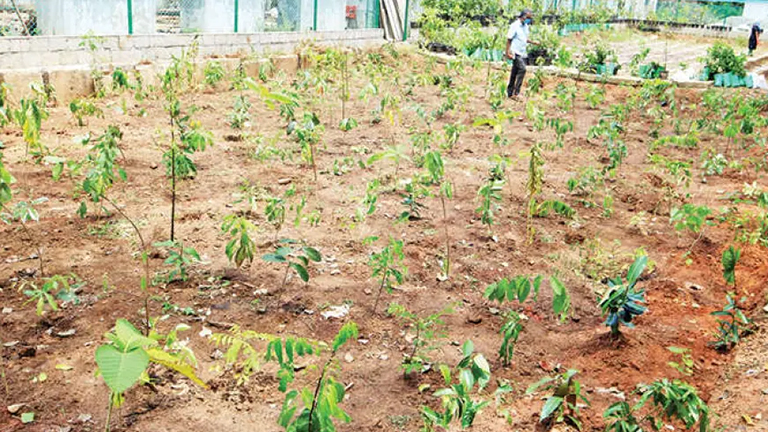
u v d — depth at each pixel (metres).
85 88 10.40
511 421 3.48
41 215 5.86
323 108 11.05
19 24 10.99
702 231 6.41
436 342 4.33
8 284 4.64
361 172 7.69
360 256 5.50
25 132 5.19
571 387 3.36
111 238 5.49
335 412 2.45
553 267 5.57
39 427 3.30
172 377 3.75
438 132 9.98
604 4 33.47
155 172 7.25
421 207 6.68
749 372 3.98
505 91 12.76
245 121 9.71
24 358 3.84
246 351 2.78
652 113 11.47
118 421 3.39
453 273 5.34
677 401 3.10
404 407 3.69
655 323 4.71
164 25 13.34
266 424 3.46
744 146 10.01
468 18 22.80
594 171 7.83
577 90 14.56
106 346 1.83
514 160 8.73
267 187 6.99
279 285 4.91
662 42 31.23
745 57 16.81
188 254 4.72
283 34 15.76
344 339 2.39
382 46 18.02
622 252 5.95
